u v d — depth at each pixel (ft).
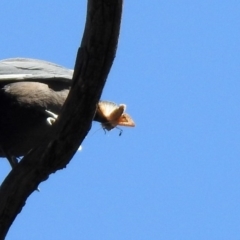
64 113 32.45
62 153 33.19
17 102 40.19
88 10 30.01
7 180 33.42
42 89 41.06
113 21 29.96
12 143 41.55
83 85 31.58
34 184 33.47
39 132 40.96
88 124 32.73
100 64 31.04
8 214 33.35
